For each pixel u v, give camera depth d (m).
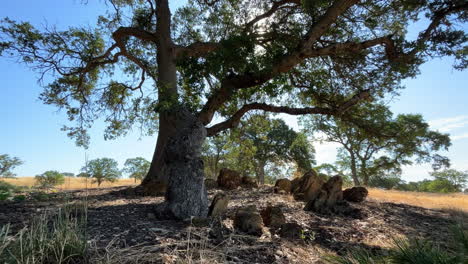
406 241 3.21
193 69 8.24
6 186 8.99
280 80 8.63
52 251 2.88
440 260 2.53
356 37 10.88
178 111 8.09
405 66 9.55
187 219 4.66
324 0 8.25
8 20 9.90
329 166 34.25
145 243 3.54
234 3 11.59
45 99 12.62
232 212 5.71
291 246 4.18
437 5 9.35
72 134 13.55
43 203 6.10
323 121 14.43
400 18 11.04
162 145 9.84
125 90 14.19
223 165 31.81
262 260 3.53
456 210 8.83
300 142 30.86
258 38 10.62
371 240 5.04
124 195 8.26
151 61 13.78
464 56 9.34
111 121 14.12
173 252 3.30
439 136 25.83
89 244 3.25
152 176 9.65
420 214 7.96
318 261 3.73
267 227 4.96
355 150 29.11
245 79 9.27
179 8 12.99
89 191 9.52
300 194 8.30
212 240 3.93
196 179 5.20
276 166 36.88
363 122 11.92
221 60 7.74
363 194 8.81
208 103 10.20
